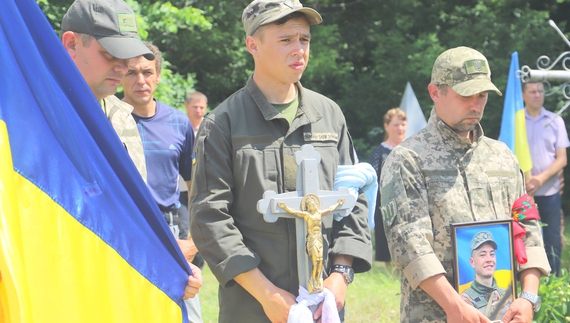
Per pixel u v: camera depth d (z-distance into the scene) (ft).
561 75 18.51
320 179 12.22
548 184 29.30
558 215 29.50
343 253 12.25
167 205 16.98
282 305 11.53
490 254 13.51
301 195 11.73
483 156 14.17
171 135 17.39
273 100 12.42
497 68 58.90
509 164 14.46
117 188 10.64
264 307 11.65
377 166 32.89
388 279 30.78
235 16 58.70
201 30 56.59
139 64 16.75
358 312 25.80
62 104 10.08
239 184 12.05
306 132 12.40
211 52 59.36
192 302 18.85
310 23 12.41
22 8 9.86
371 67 67.36
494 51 60.29
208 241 11.77
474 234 13.44
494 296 13.48
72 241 9.86
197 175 12.12
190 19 47.73
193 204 12.08
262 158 12.06
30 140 9.55
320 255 11.53
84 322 9.82
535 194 29.32
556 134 29.43
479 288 13.39
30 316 8.50
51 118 9.85
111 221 10.45
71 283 9.74
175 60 59.11
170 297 11.14
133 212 10.80
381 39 63.52
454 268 13.26
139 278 10.72
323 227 12.23
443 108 14.01
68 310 9.64
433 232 13.66
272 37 12.02
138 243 10.80
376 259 32.55
